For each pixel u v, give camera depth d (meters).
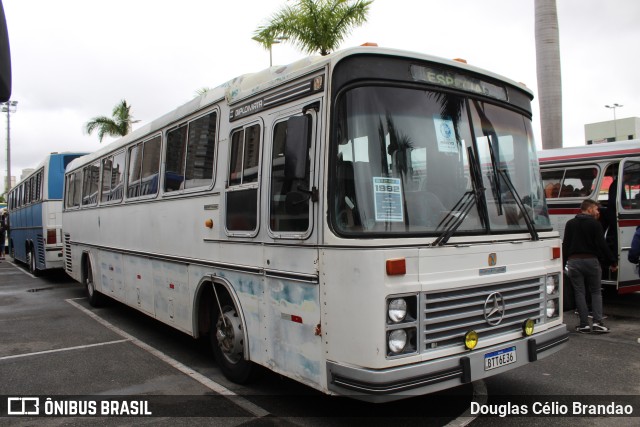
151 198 7.24
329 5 13.88
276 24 14.02
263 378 5.70
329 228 3.88
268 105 4.73
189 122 6.29
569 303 7.81
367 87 4.03
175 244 6.48
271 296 4.58
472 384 5.43
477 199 4.32
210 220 5.62
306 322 4.13
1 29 2.14
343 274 3.77
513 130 4.93
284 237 4.37
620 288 9.11
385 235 3.75
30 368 6.35
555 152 10.71
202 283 5.77
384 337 3.60
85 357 6.80
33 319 9.41
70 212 12.16
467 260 4.05
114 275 8.95
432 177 4.14
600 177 9.80
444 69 4.43
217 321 5.75
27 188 17.77
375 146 3.95
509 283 4.34
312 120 4.13
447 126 4.34
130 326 8.73
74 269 11.77
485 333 4.13
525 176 4.96
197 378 5.82
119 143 8.79
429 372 3.70
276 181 4.55
